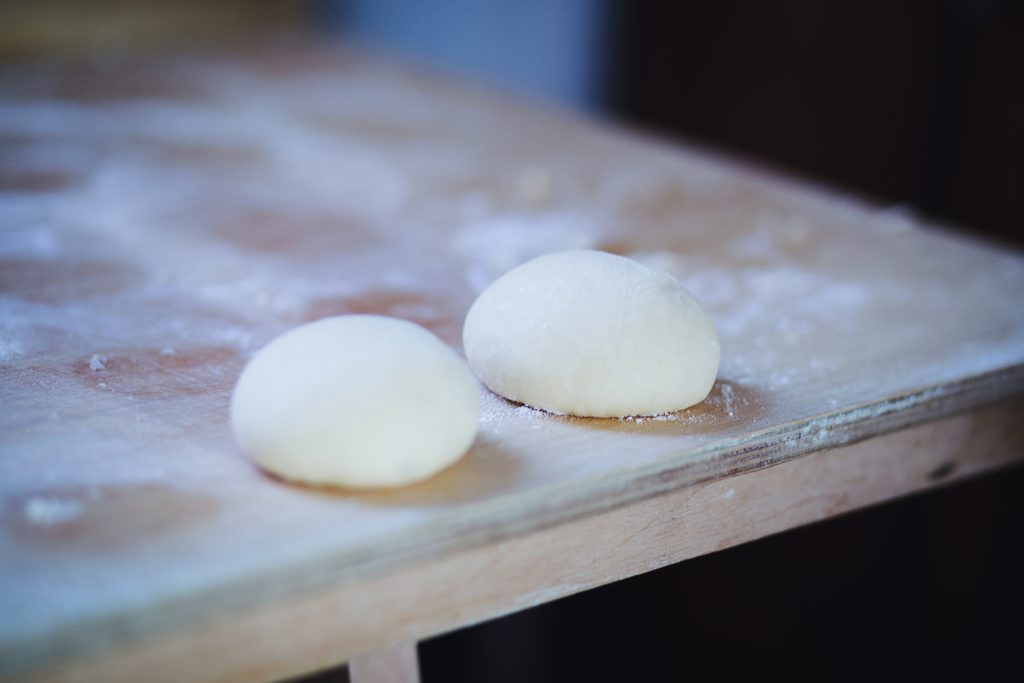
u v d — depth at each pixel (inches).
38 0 64.1
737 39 67.1
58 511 25.2
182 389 28.9
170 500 25.6
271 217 37.9
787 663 51.7
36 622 23.4
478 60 77.7
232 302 32.7
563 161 45.3
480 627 50.6
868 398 29.0
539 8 73.0
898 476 30.0
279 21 74.8
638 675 51.3
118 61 60.3
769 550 50.4
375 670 26.1
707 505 27.7
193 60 61.7
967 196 61.2
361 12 79.9
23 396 28.4
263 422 25.9
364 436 25.6
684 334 28.0
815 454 28.6
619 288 28.3
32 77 55.5
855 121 65.7
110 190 39.4
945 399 29.7
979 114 59.7
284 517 25.3
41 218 37.1
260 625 24.5
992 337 31.9
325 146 46.1
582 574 26.8
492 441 27.2
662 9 68.0
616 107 71.4
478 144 47.5
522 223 38.2
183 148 44.7
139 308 32.2
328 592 24.8
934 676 48.6
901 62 62.8
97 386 28.9
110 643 23.7
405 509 25.5
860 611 50.4
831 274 35.3
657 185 42.5
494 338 28.5
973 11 58.5
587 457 26.8
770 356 30.7
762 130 68.7
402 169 43.1
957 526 47.7
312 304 32.8
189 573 24.2
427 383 26.1
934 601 48.8
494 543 25.8
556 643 51.2
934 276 35.3
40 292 32.8
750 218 39.2
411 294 33.5
